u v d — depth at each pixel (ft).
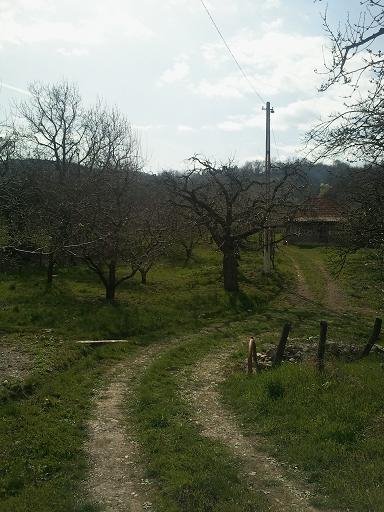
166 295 84.53
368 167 37.27
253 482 24.84
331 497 22.77
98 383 43.34
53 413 34.32
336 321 74.95
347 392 34.24
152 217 91.56
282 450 28.53
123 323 63.82
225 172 91.25
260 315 77.41
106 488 24.61
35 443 28.63
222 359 52.39
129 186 84.38
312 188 91.66
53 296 78.23
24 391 38.19
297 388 35.78
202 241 139.64
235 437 31.04
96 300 77.77
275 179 96.84
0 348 51.11
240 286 96.73
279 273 112.57
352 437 28.50
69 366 47.16
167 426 32.71
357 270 114.32
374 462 25.29
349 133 28.84
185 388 42.06
